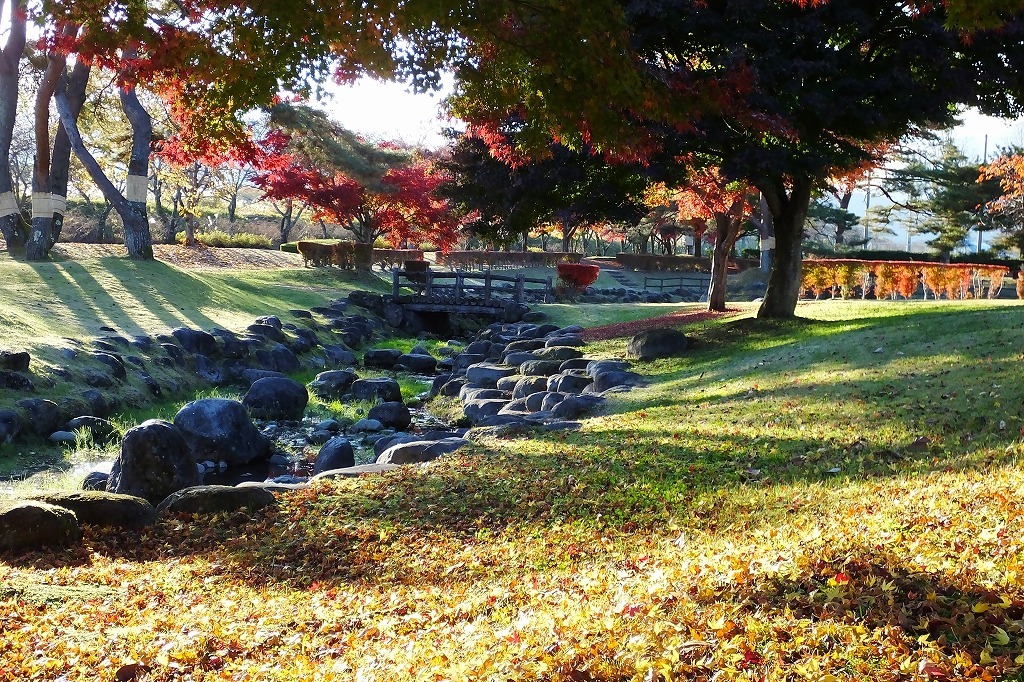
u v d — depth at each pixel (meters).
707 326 23.66
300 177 44.47
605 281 57.72
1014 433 8.88
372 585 7.25
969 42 15.04
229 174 62.72
